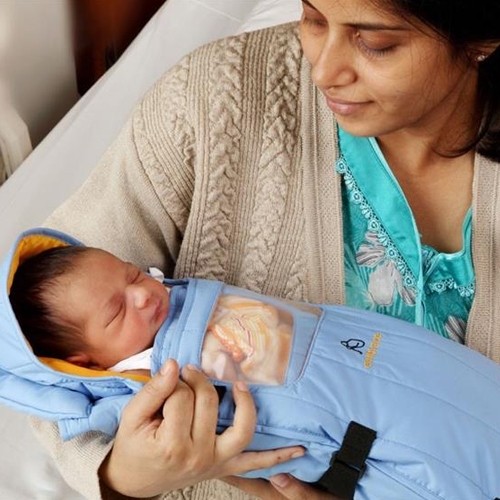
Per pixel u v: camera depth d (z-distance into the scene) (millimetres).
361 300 857
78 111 1470
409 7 573
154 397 696
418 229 838
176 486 773
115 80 1479
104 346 807
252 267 871
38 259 831
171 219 873
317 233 823
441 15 582
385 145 793
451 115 757
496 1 585
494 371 805
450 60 637
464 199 817
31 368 764
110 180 870
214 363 770
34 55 1519
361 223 825
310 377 764
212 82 806
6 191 1323
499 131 768
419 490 739
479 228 800
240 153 821
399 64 627
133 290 809
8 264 773
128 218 866
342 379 765
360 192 810
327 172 807
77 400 761
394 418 750
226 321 793
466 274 824
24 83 1522
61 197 1301
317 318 821
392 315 861
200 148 812
